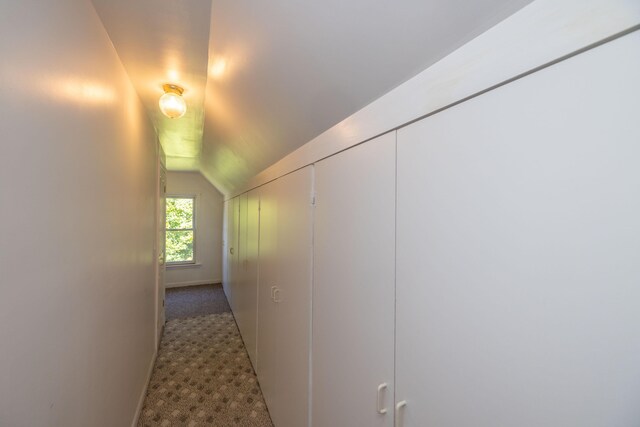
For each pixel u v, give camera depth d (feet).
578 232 1.30
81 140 2.92
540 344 1.44
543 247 1.43
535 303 1.46
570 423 1.33
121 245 4.55
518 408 1.55
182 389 7.25
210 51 3.98
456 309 1.90
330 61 2.73
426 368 2.14
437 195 2.04
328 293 3.67
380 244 2.67
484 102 1.71
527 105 1.49
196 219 17.52
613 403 1.19
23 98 1.92
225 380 7.64
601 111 1.21
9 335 1.80
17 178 1.87
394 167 2.48
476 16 1.66
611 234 1.19
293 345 4.83
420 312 2.20
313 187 4.12
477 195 1.75
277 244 5.73
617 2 1.16
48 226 2.30
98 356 3.53
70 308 2.73
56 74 2.37
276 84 3.69
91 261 3.25
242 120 5.53
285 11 2.56
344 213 3.29
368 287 2.84
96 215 3.39
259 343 7.33
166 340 10.00
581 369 1.29
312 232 4.15
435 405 2.06
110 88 3.83
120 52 4.10
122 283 4.65
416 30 1.96
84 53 2.95
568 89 1.32
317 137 3.97
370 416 2.79
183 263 17.35
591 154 1.25
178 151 11.40
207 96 5.68
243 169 8.52
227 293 14.44
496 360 1.65
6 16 1.72
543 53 1.40
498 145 1.63
